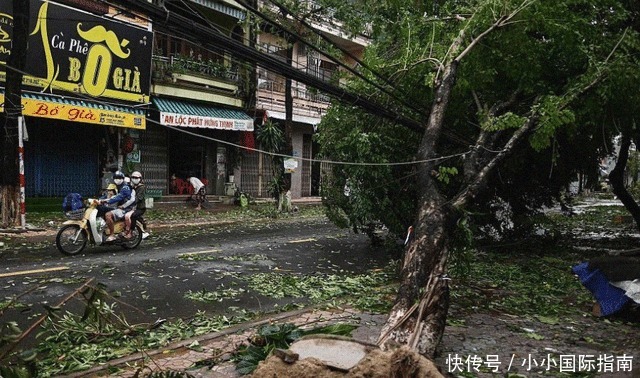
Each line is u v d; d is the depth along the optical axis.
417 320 5.11
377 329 6.32
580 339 6.34
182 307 7.05
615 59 8.18
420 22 9.73
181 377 4.45
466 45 8.69
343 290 8.33
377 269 10.31
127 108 16.36
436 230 6.27
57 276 8.27
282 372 3.73
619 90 8.36
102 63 15.44
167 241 12.41
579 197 40.69
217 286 8.25
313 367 3.70
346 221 12.02
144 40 16.50
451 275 9.44
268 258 10.86
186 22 5.34
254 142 22.23
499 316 7.28
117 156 17.70
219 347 5.50
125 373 4.73
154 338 5.65
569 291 8.94
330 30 22.34
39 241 11.66
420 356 3.79
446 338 6.19
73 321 5.66
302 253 11.71
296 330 5.37
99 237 10.44
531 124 7.88
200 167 21.41
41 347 5.25
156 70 17.66
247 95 21.09
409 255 6.14
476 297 8.31
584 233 17.86
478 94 10.11
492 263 11.34
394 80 9.77
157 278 8.51
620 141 13.79
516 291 8.82
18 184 12.73
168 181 19.92
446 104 7.61
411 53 9.30
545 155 11.56
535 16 7.96
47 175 16.38
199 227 15.47
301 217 19.17
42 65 14.05
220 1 18.09
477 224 12.03
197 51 19.81
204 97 19.33
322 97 23.11
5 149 12.52
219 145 21.61
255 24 16.64
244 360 4.89
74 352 5.16
